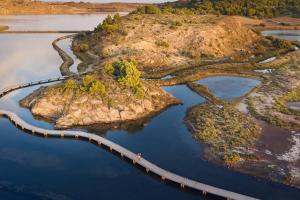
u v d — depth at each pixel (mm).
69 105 83250
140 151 69250
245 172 61688
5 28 199500
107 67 94438
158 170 61625
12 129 77750
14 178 60281
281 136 73812
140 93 86750
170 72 117750
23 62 129875
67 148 70438
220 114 83312
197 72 114812
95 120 80875
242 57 142250
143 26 152625
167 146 70938
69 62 127500
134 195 57031
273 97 94938
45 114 83750
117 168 64062
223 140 72062
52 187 58375
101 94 84812
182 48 142000
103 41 146000
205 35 147500
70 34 187000
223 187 58062
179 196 56969
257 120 81188
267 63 128125
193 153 68000
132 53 131000
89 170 63344
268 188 57562
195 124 79188
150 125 80062
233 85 105625
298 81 108812
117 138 74562
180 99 94688
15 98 94812
